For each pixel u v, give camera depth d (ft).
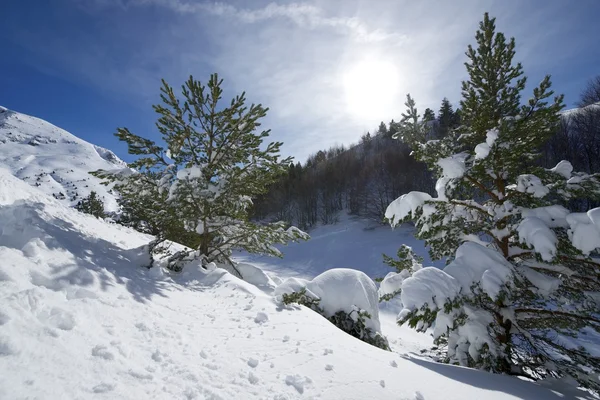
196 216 28.89
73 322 10.43
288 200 236.22
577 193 19.65
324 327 17.90
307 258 140.56
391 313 62.08
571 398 16.20
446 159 21.94
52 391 7.20
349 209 209.56
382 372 12.92
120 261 21.36
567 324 20.84
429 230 23.12
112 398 7.78
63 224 21.59
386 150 251.19
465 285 17.43
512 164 21.79
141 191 28.58
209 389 9.47
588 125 104.12
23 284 11.39
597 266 19.12
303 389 10.66
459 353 19.53
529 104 21.66
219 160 30.94
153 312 14.75
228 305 19.60
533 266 20.51
